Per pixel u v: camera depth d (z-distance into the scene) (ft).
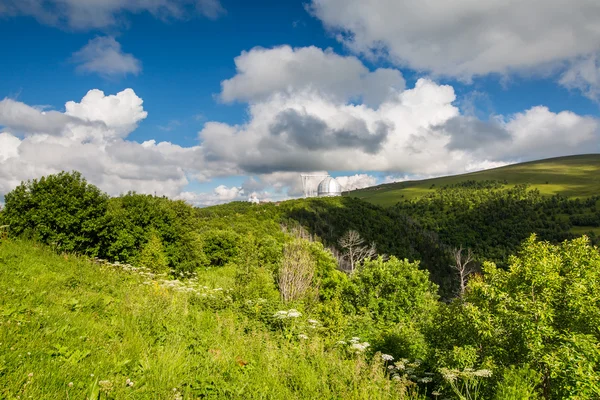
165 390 15.60
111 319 23.76
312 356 24.85
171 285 39.63
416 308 57.72
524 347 21.45
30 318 19.22
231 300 39.63
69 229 50.70
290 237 172.24
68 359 16.20
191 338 23.16
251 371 20.30
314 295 60.44
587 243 22.98
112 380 15.38
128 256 62.23
